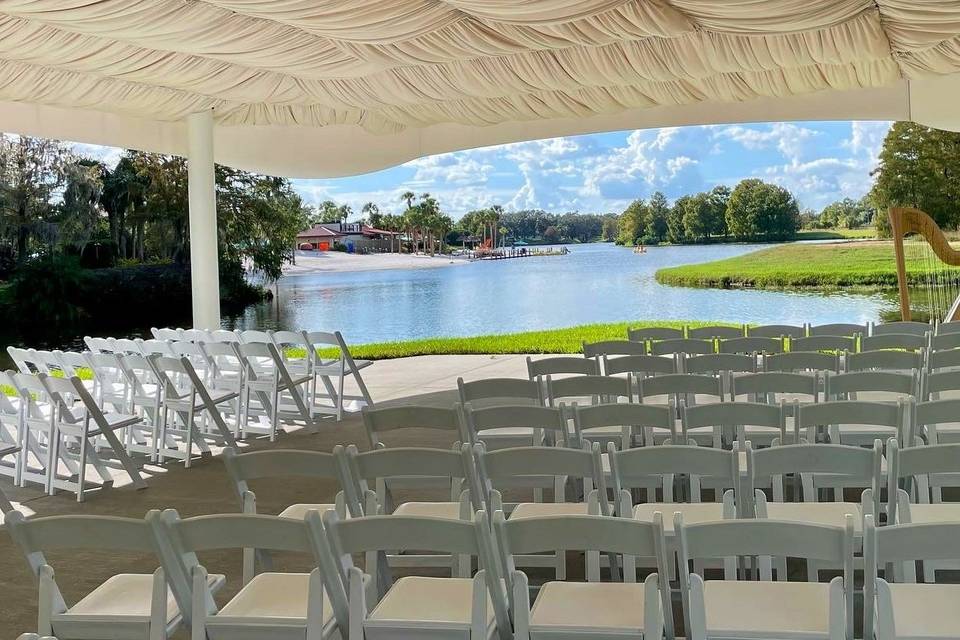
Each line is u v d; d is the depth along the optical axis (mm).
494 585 2592
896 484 3238
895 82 10727
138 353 8156
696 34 8594
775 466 3283
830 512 3363
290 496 5941
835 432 4629
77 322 17547
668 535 3307
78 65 8539
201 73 9258
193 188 10555
